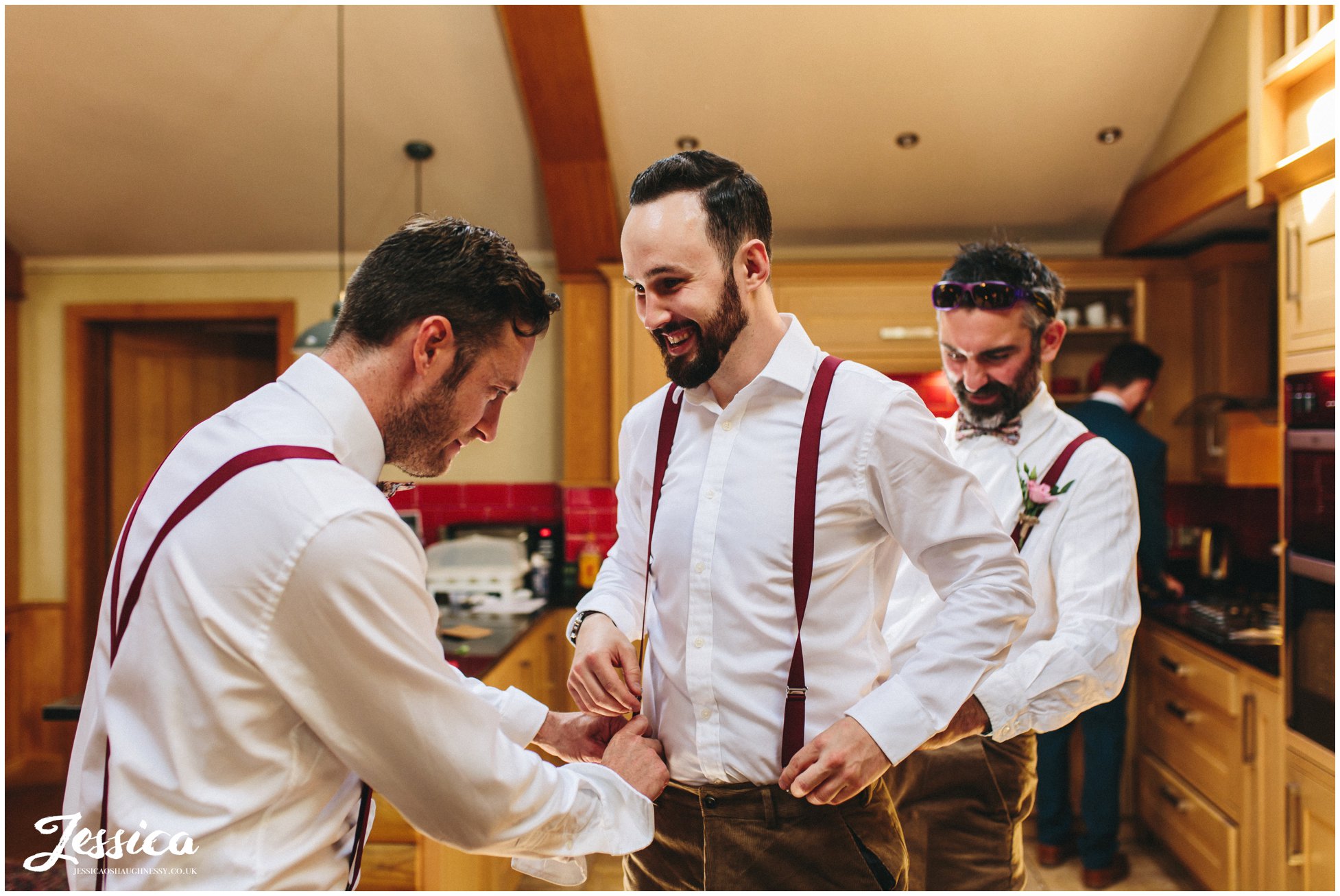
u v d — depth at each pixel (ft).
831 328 11.62
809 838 3.09
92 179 11.75
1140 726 10.13
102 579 13.92
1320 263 6.04
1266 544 10.91
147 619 2.60
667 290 2.93
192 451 2.82
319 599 2.52
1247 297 10.57
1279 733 6.98
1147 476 9.44
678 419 3.47
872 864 3.16
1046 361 4.70
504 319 2.95
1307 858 6.43
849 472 3.07
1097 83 10.12
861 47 9.71
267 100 10.53
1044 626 4.33
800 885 3.10
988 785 4.21
